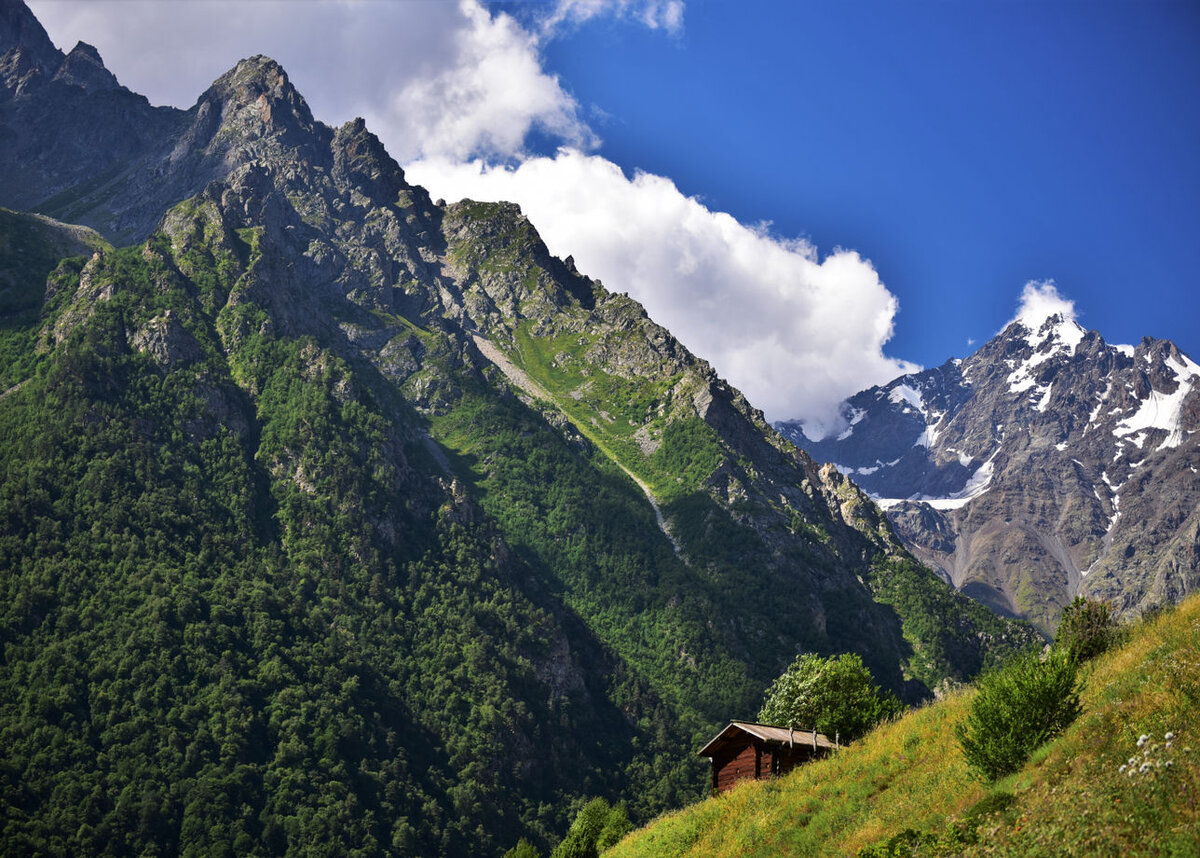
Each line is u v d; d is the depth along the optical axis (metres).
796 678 111.69
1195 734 48.84
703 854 77.19
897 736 82.31
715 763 97.19
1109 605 85.31
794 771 87.56
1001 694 63.09
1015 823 50.47
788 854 68.88
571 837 118.88
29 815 176.62
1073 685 62.28
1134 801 44.22
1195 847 39.81
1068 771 53.81
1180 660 59.59
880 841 61.34
